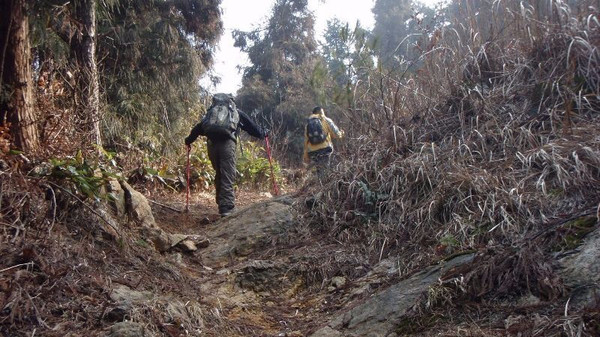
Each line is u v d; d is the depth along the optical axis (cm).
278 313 449
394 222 516
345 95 677
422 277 403
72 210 461
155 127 1130
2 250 381
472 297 358
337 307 434
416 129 611
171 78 1206
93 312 363
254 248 574
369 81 688
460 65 648
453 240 429
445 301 361
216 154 726
